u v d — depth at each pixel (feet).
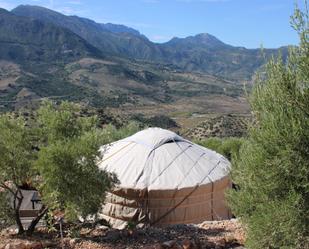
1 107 479.41
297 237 23.00
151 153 50.78
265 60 25.30
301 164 22.40
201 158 52.26
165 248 31.55
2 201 32.24
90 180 30.78
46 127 33.30
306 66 23.20
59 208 30.94
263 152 23.59
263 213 23.88
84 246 31.89
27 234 33.96
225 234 35.24
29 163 31.94
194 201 47.80
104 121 127.95
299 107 23.07
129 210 47.09
